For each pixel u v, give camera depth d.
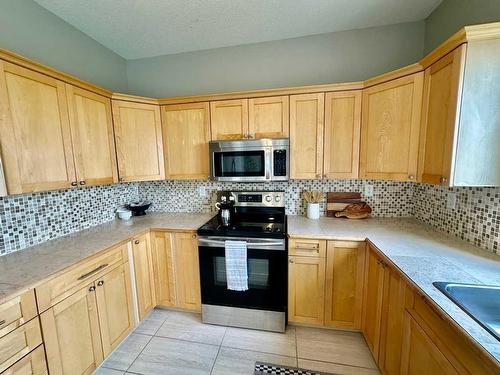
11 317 1.06
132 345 1.85
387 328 1.42
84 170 1.77
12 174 1.29
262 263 1.91
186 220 2.35
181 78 2.54
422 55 2.04
